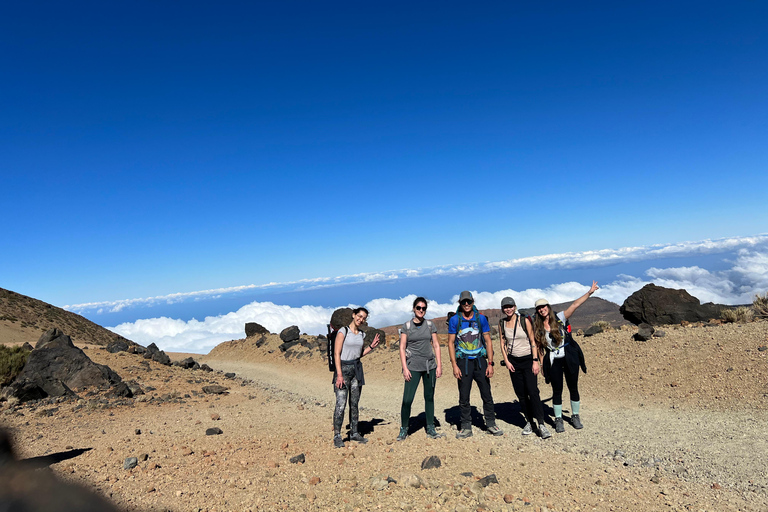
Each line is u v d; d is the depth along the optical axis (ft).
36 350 42.37
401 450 22.38
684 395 29.19
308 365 71.05
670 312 49.55
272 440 24.80
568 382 25.80
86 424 29.19
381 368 56.39
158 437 25.23
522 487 17.44
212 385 47.85
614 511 15.37
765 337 34.27
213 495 15.62
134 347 69.67
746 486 16.93
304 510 14.66
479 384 25.85
